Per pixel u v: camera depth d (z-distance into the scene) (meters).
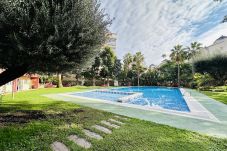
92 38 7.92
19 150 4.67
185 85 46.84
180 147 5.20
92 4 8.07
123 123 7.75
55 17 6.95
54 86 39.50
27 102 13.19
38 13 6.77
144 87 47.56
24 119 7.96
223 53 28.78
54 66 7.79
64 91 26.45
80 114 9.32
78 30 7.50
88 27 7.75
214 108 12.57
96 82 50.06
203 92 27.45
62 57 7.32
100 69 47.09
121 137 5.89
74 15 7.36
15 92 21.81
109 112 10.18
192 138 5.98
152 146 5.22
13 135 5.76
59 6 7.07
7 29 6.75
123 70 57.66
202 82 35.75
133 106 12.73
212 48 31.11
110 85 53.44
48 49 6.84
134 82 55.94
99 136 6.09
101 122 7.78
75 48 7.57
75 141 5.57
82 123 7.50
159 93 31.95
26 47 6.80
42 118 8.24
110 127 7.04
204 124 8.05
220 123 8.24
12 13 6.56
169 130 6.79
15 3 6.62
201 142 5.65
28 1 6.89
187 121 8.57
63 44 7.24
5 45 6.82
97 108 11.78
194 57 33.12
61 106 11.91
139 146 5.21
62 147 5.10
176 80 51.06
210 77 33.22
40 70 8.28
